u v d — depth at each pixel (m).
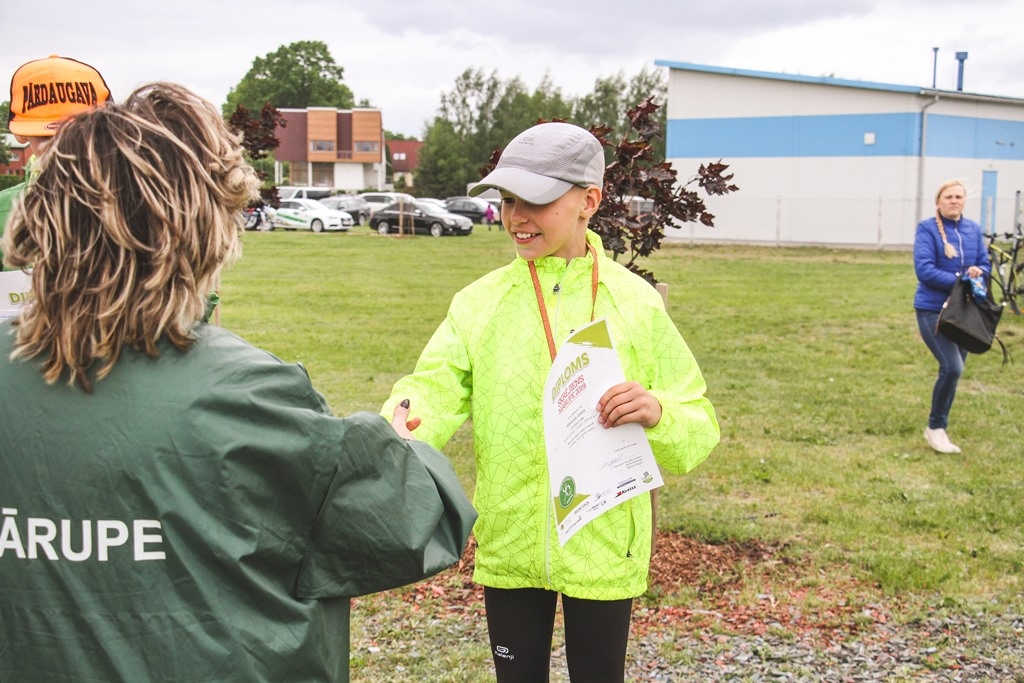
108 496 1.19
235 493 1.21
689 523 5.16
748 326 13.22
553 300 2.29
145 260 1.23
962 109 30.67
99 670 1.19
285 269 21.36
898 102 29.59
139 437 1.19
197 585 1.20
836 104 30.55
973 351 6.59
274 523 1.25
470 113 78.44
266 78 103.88
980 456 6.68
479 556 2.36
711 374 9.78
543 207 2.21
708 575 4.50
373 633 3.92
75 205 1.23
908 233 29.80
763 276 20.81
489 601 2.38
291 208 36.97
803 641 3.88
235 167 1.34
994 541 4.98
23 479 1.21
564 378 2.06
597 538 2.21
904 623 4.04
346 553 1.32
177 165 1.26
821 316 14.24
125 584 1.19
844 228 30.73
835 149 30.75
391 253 26.22
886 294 17.25
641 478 2.01
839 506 5.56
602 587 2.22
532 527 2.26
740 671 3.64
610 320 2.26
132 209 1.22
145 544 1.19
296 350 11.10
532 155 2.21
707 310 14.95
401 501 1.36
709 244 32.06
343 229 37.12
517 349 2.27
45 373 1.22
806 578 4.48
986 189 32.03
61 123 1.28
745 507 5.51
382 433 1.37
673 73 32.97
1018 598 4.28
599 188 2.30
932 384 9.24
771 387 9.10
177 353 1.25
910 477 6.18
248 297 16.23
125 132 1.24
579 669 2.29
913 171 29.75
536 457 2.25
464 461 6.46
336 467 1.29
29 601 1.21
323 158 81.44
